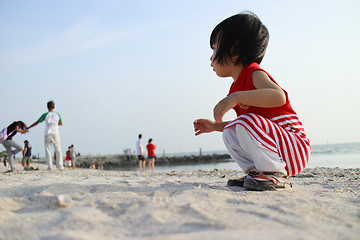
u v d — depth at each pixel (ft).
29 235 3.49
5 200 5.19
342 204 5.11
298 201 5.12
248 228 3.37
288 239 2.87
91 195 5.63
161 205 4.45
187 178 13.09
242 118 6.80
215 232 3.17
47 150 24.34
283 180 6.74
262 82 6.44
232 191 6.24
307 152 6.93
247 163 7.07
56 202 5.03
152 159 40.16
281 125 7.05
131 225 3.70
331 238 3.10
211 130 8.39
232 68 7.22
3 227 3.76
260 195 5.87
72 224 3.72
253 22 7.00
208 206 4.49
